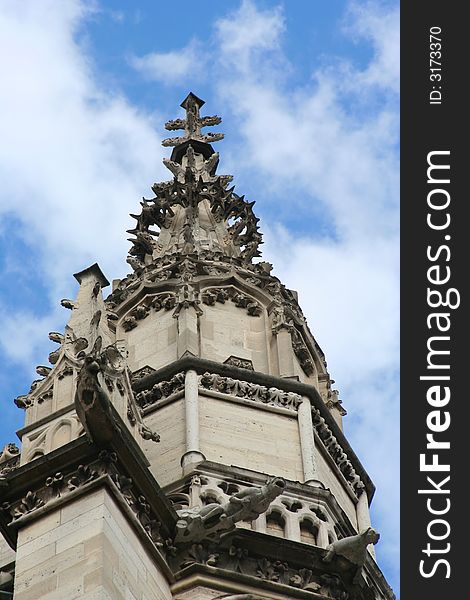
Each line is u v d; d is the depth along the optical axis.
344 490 42.19
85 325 39.50
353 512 42.12
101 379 36.44
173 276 46.03
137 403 39.94
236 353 43.84
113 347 37.78
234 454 39.94
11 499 34.84
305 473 40.00
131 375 41.19
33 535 33.84
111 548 33.31
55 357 38.47
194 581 35.41
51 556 33.12
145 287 45.81
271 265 47.22
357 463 43.06
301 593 36.16
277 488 36.50
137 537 34.78
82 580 32.34
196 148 57.34
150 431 37.47
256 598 35.66
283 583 36.25
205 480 38.50
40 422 36.75
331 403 44.44
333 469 42.03
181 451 39.59
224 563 36.12
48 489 34.66
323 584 36.66
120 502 34.50
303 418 41.47
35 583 32.59
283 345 44.06
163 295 45.47
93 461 34.75
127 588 33.19
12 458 42.06
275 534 37.75
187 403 40.81
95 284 40.91
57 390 37.56
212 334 44.12
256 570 36.28
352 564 36.81
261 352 44.19
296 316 45.81
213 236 50.41
